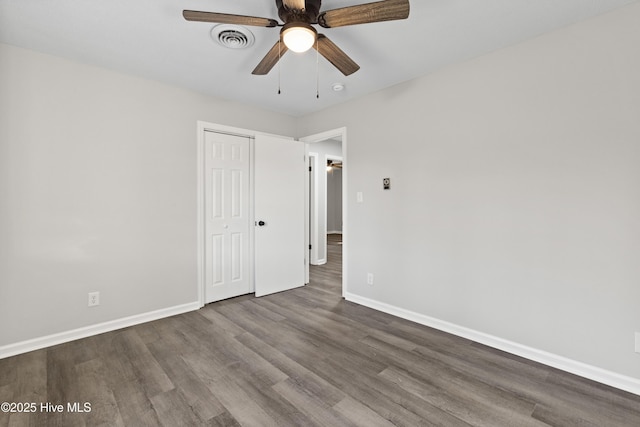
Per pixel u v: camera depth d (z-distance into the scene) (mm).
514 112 2271
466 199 2539
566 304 2066
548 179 2127
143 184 2867
